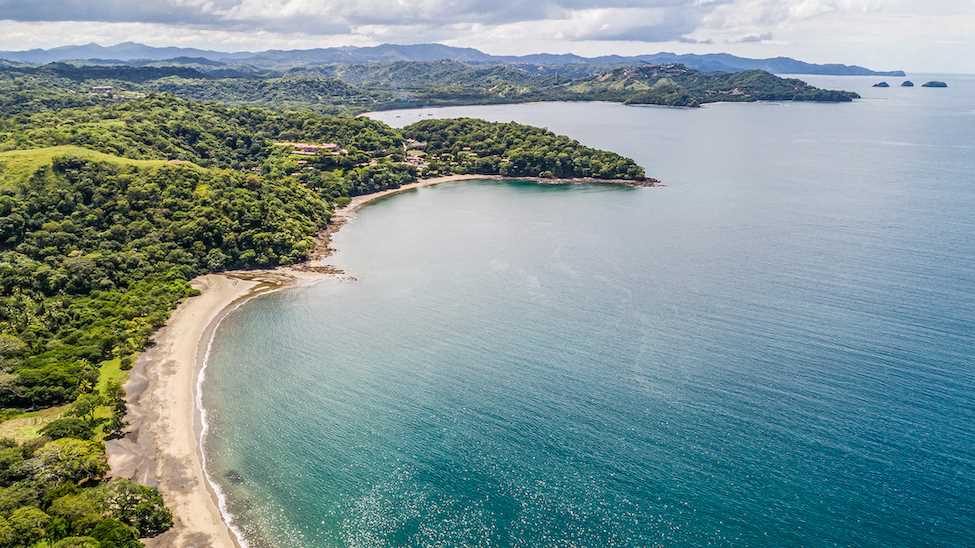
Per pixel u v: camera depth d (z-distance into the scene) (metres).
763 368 120.19
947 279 163.12
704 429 102.19
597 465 94.62
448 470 94.62
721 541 80.00
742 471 92.25
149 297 153.12
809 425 102.31
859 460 93.75
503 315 149.00
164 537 81.19
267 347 135.25
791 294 156.12
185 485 91.25
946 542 79.12
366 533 82.81
